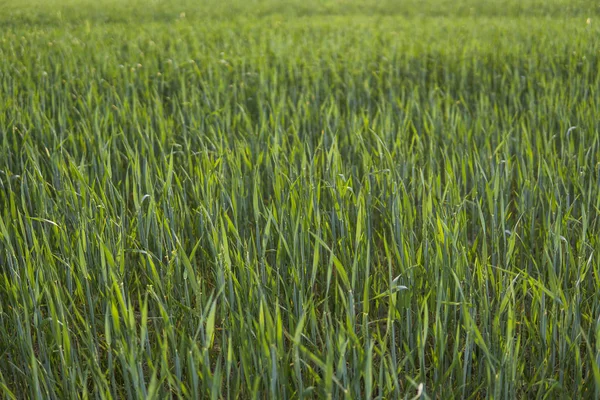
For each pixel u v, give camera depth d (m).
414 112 6.82
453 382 3.24
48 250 3.39
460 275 3.28
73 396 2.79
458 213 3.59
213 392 2.55
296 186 4.17
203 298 3.50
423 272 3.50
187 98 7.55
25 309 2.92
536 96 7.62
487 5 17.98
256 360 2.86
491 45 9.95
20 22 14.65
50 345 3.14
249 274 3.22
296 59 8.79
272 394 2.70
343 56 8.84
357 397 2.79
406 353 3.04
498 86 8.27
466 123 6.09
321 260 4.07
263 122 5.74
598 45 9.36
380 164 4.66
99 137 5.37
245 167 4.91
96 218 3.81
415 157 4.88
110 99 7.22
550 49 9.23
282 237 3.33
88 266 3.70
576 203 4.70
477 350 3.28
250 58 8.91
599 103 6.64
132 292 4.12
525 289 3.34
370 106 7.43
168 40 11.32
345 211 4.05
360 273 3.67
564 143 6.00
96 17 15.80
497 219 4.31
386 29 12.49
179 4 19.27
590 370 3.11
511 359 2.84
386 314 3.94
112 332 3.27
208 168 4.43
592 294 3.61
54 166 4.85
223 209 4.06
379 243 4.76
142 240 3.91
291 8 18.14
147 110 6.96
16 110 6.46
